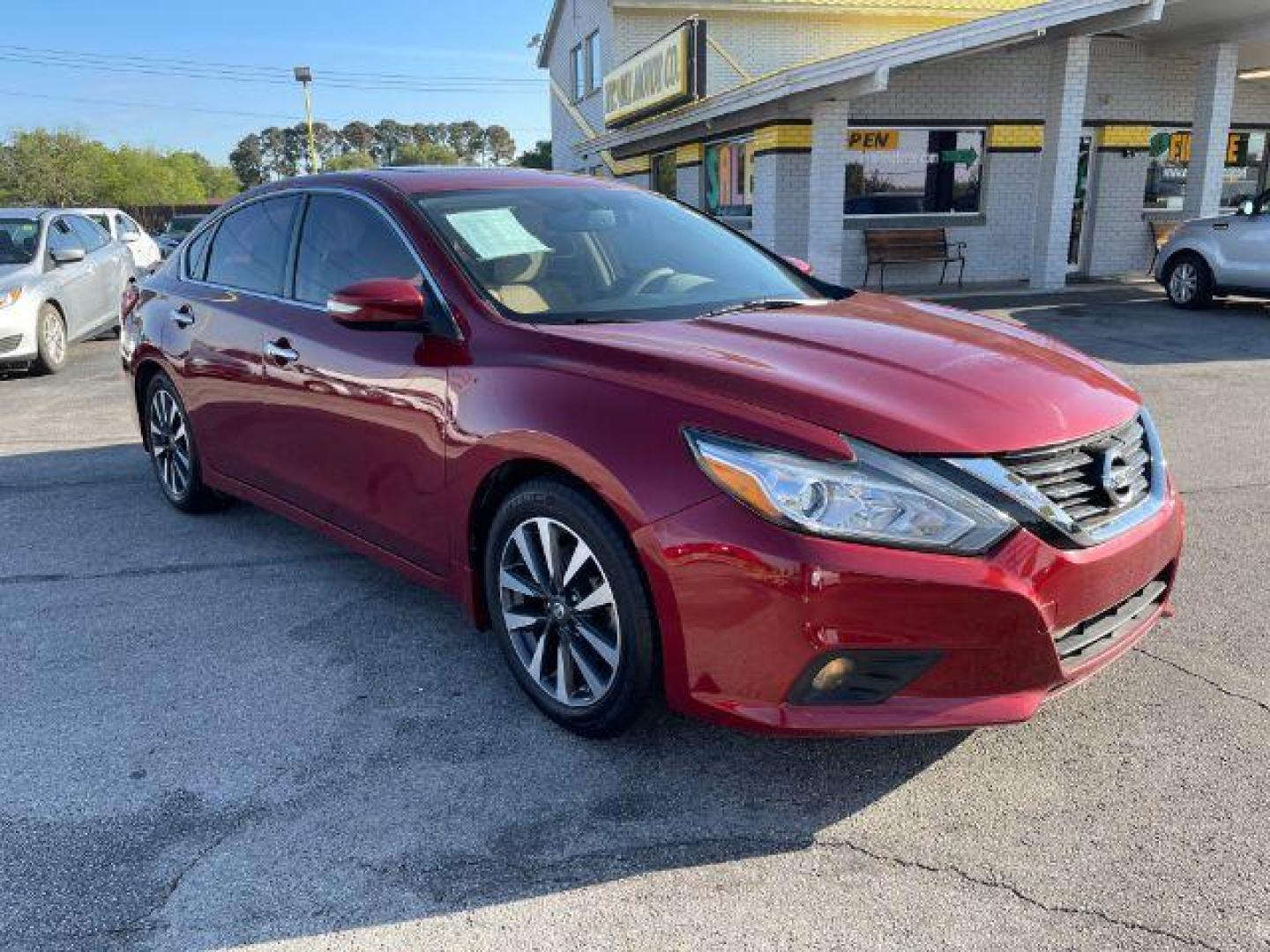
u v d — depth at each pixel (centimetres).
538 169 432
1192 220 1174
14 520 507
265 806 267
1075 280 1493
